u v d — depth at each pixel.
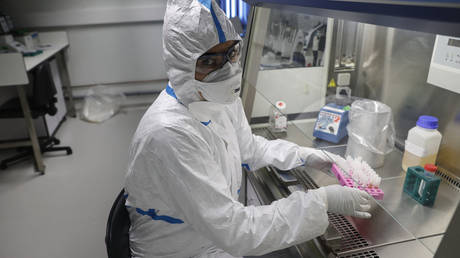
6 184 2.78
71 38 4.18
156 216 1.07
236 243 0.91
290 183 1.23
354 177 1.05
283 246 0.91
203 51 0.91
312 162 1.22
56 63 3.91
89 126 3.92
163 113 1.00
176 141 0.93
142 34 4.30
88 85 4.43
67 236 2.17
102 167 3.01
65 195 2.61
